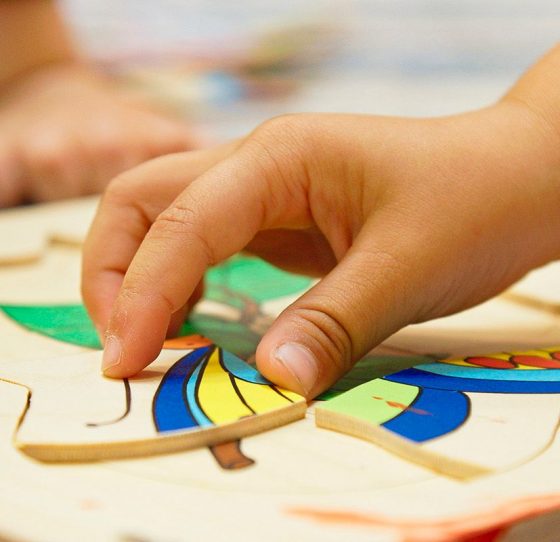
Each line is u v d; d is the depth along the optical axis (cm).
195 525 34
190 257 50
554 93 54
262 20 166
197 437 42
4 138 122
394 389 47
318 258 64
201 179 52
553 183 53
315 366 47
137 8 172
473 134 53
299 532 33
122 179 60
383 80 146
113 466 40
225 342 62
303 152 53
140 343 49
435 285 51
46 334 63
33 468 39
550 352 55
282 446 42
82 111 129
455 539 32
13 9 141
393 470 39
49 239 92
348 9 166
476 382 48
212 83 153
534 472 38
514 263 55
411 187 51
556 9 164
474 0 164
